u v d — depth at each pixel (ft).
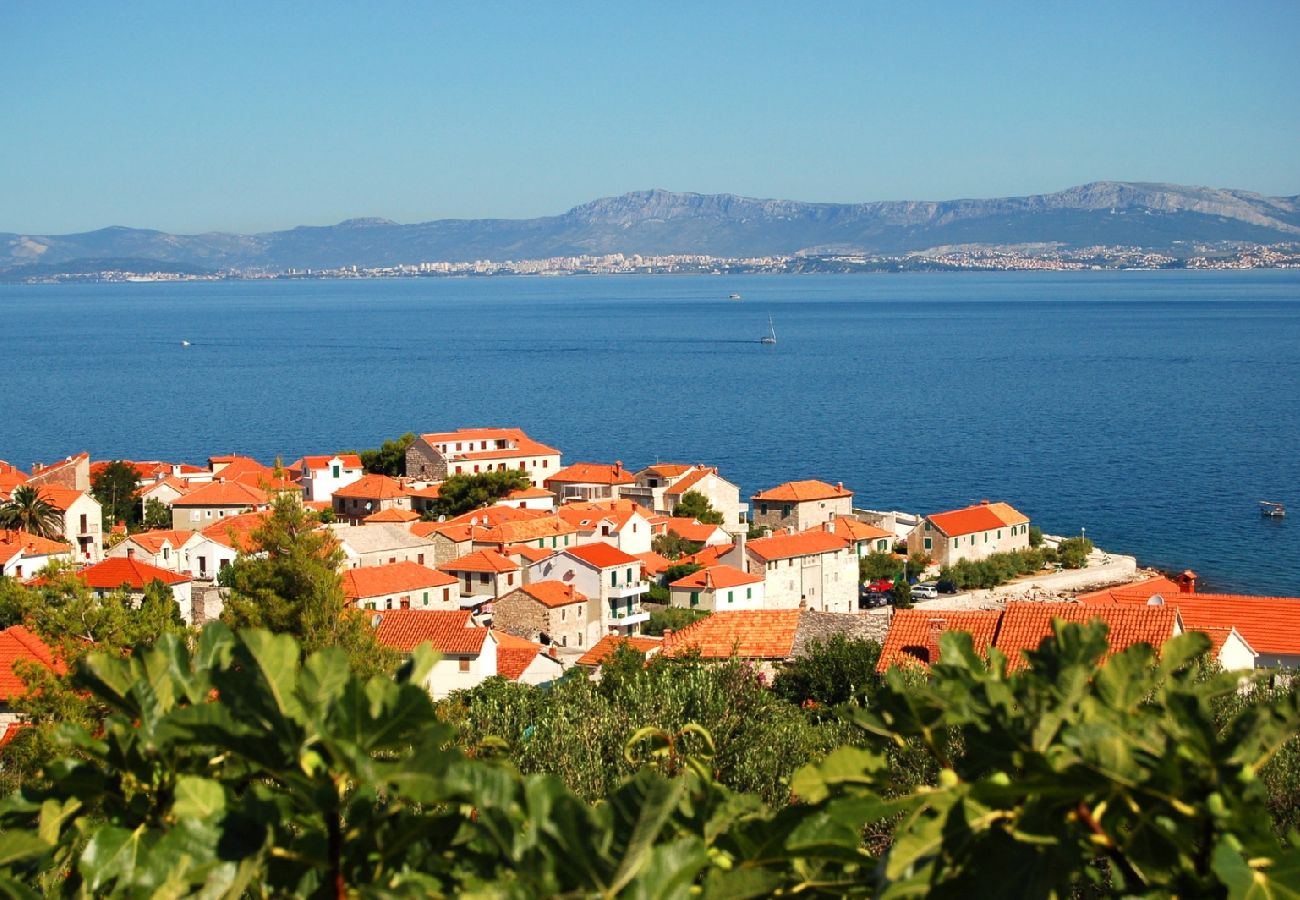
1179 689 24.82
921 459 633.61
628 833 20.92
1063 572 410.72
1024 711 24.57
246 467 510.17
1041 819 22.91
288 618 155.84
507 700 104.83
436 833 24.95
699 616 330.75
